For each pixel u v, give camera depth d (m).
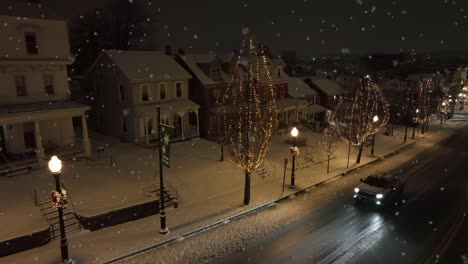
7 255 12.97
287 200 19.62
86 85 33.06
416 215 18.02
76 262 12.66
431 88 53.22
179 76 29.75
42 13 23.11
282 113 37.38
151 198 17.77
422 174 25.55
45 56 23.19
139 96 27.67
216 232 15.54
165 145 14.48
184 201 18.91
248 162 18.05
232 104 26.59
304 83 43.53
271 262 13.30
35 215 15.52
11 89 22.06
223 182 21.78
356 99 35.41
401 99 53.31
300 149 30.55
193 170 23.08
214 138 30.97
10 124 22.19
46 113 21.42
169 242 14.49
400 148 33.88
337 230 16.05
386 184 19.28
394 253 14.11
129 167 22.56
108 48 31.25
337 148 32.19
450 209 18.94
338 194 20.81
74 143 25.31
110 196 17.88
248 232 15.66
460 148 34.72
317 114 44.53
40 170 21.08
